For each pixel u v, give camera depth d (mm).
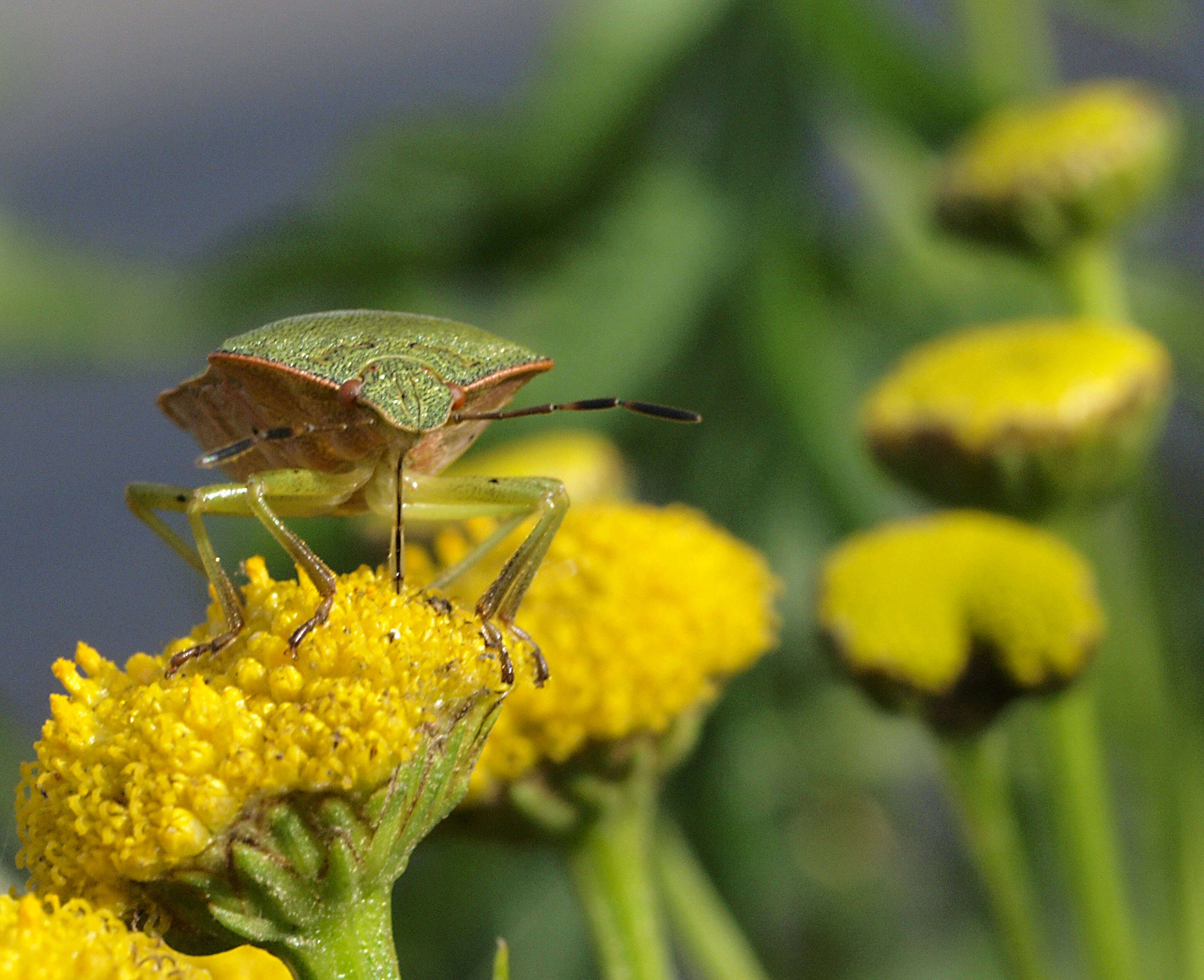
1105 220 186
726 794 210
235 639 143
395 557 145
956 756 168
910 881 244
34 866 142
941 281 233
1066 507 175
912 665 166
